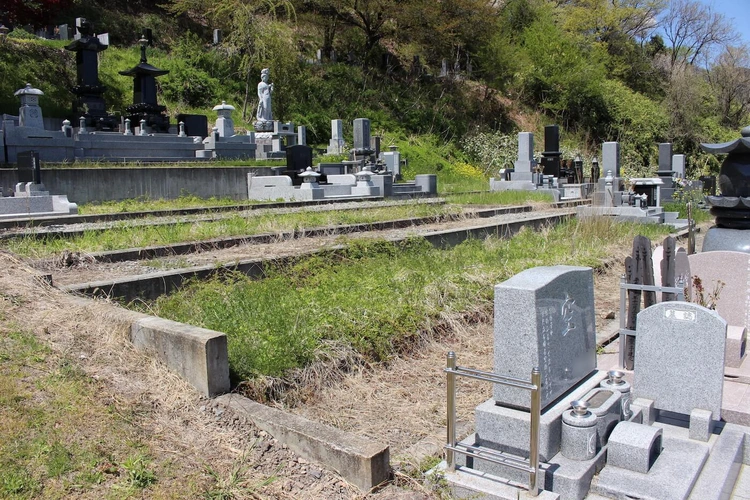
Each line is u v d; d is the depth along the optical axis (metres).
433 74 50.44
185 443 4.21
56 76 31.38
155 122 28.25
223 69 38.22
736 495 4.51
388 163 29.50
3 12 34.06
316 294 7.69
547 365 4.38
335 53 45.97
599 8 56.62
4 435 3.88
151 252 9.68
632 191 21.56
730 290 7.04
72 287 6.75
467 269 9.80
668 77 61.91
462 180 35.38
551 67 51.69
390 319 7.10
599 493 4.13
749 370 6.11
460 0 45.03
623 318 6.42
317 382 5.75
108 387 4.68
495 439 4.34
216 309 6.63
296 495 3.81
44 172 17.33
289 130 32.25
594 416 4.26
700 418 4.92
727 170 9.03
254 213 15.18
